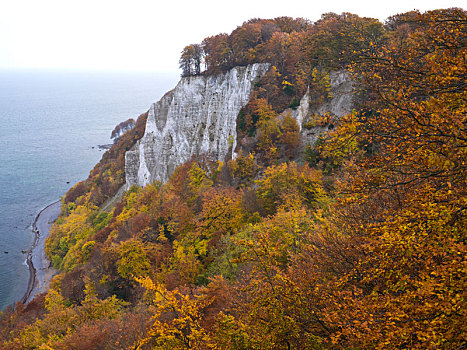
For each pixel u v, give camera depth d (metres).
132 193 75.75
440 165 7.08
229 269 23.84
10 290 69.12
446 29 8.20
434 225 6.69
